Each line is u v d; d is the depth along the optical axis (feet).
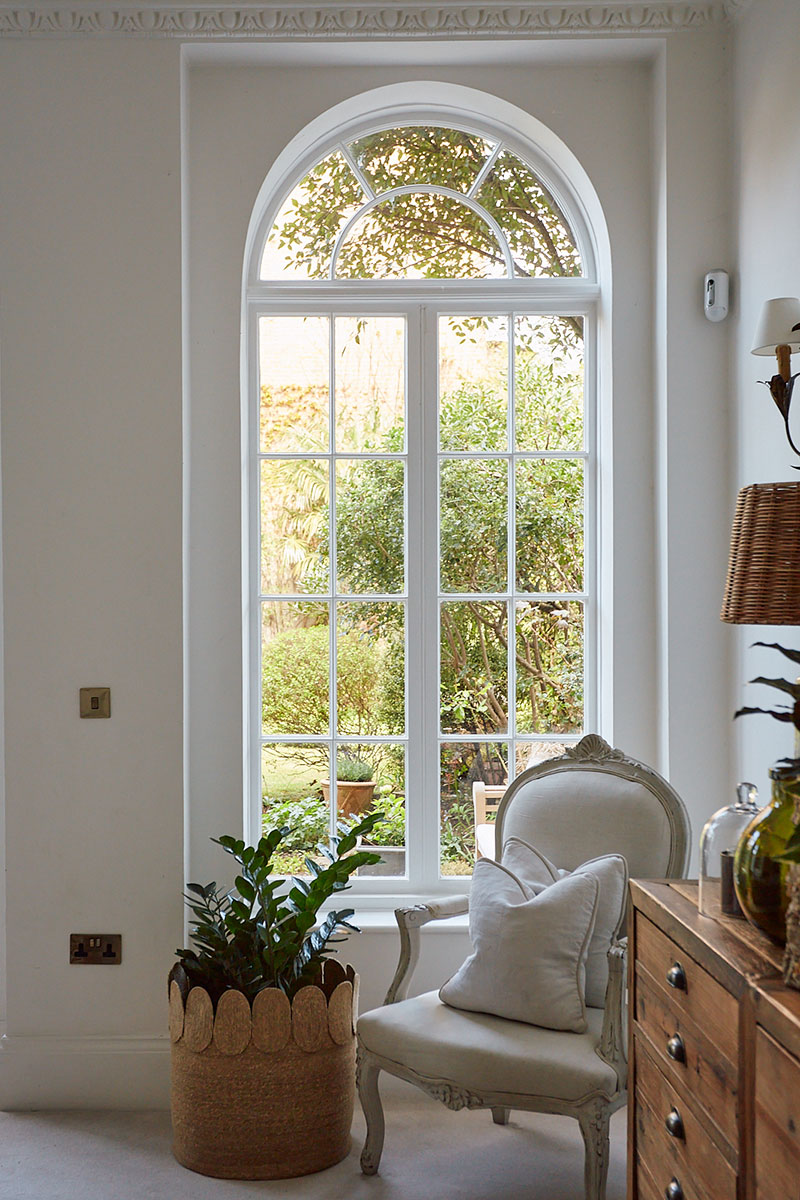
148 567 9.59
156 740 9.58
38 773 9.58
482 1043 7.28
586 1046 7.21
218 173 10.11
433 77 10.11
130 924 9.55
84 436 9.58
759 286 8.95
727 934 5.40
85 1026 9.55
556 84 10.14
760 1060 4.54
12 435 9.57
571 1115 6.92
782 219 8.42
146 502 9.59
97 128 9.62
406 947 8.45
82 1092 9.48
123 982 9.55
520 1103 7.09
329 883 8.57
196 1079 8.18
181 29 9.58
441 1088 7.35
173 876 9.55
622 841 8.43
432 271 10.73
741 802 6.11
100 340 9.59
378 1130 8.10
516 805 9.03
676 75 9.68
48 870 9.58
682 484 9.74
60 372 9.59
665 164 9.73
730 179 9.64
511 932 7.74
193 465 10.07
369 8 9.52
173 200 9.62
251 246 10.59
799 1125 4.13
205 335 10.09
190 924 9.75
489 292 10.65
